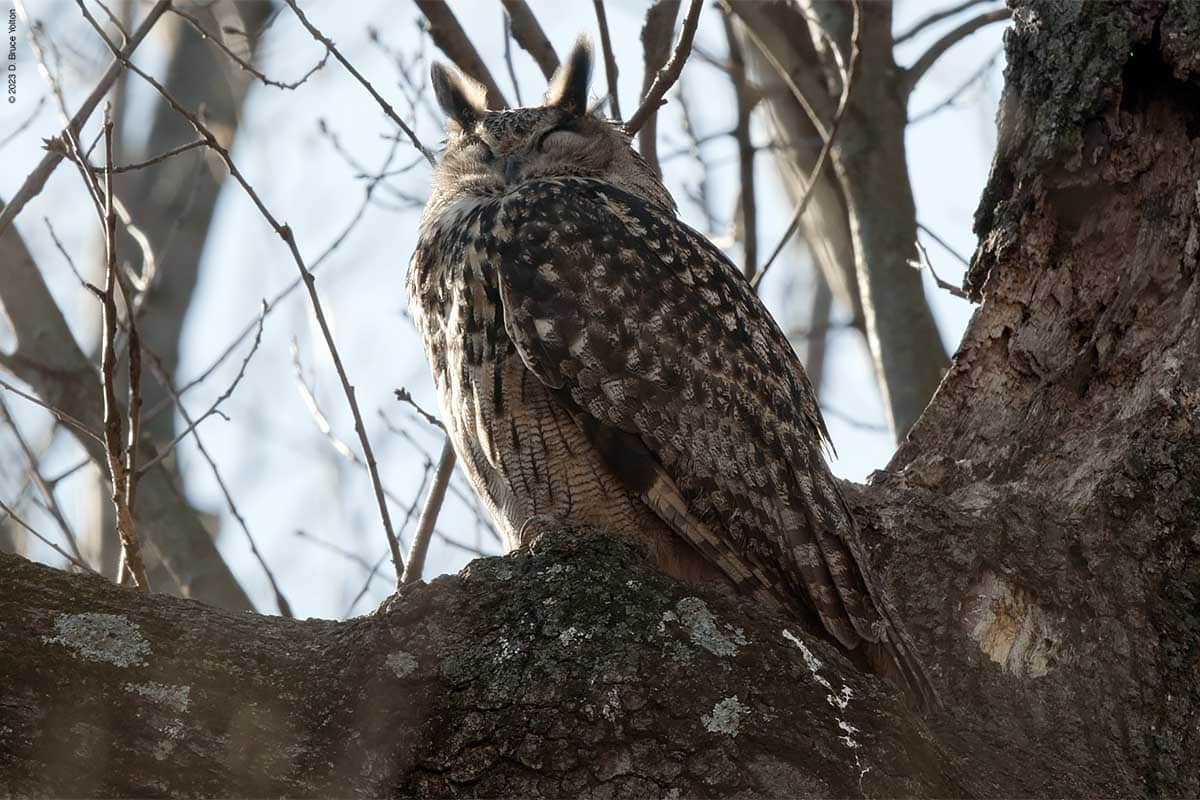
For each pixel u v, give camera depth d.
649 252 8.49
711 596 6.46
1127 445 8.27
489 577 6.40
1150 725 7.33
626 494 8.23
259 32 12.05
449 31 11.93
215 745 5.67
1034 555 7.88
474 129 10.88
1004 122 9.27
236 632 6.02
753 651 6.20
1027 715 7.34
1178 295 8.79
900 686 7.30
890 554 8.05
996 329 9.03
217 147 9.10
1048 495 8.32
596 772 5.88
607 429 8.11
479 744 5.92
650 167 11.14
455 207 9.52
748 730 6.00
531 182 9.02
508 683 6.02
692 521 8.02
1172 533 7.95
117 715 5.63
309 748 5.80
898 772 6.05
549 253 8.36
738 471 8.05
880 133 13.57
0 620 5.76
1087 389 8.80
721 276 8.77
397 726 5.94
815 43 14.00
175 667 5.79
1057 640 7.64
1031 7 9.17
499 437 8.40
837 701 6.17
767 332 8.80
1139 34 8.85
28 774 5.47
